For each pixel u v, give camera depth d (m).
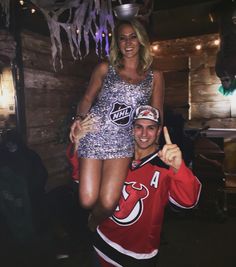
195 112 7.14
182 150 4.25
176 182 1.62
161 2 4.04
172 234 3.87
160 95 1.83
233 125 6.75
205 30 6.18
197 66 6.99
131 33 1.69
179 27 5.76
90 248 3.42
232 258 3.22
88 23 2.49
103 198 1.66
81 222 3.67
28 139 4.41
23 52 4.25
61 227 3.71
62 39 4.88
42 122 4.66
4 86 4.36
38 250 3.41
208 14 4.62
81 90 5.56
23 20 4.12
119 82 1.74
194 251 3.41
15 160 3.46
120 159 1.70
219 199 4.42
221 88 6.78
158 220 1.72
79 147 1.82
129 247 1.74
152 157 1.67
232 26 4.08
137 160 1.72
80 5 2.45
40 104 4.61
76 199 3.88
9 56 3.96
